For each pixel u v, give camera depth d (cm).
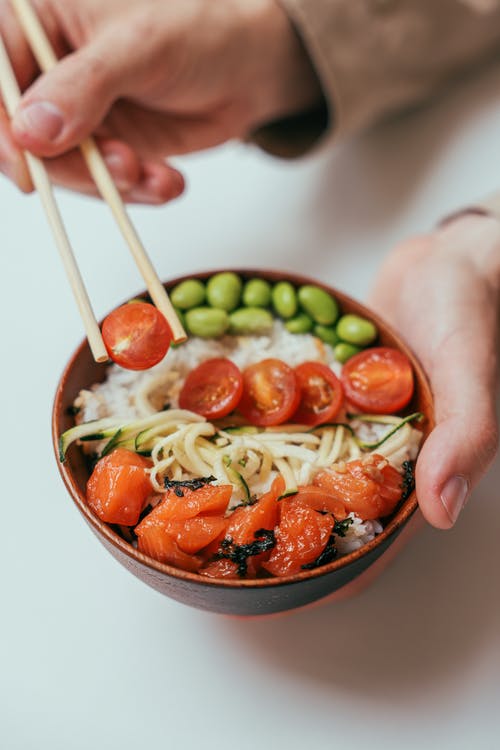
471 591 46
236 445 39
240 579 37
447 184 58
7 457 49
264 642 44
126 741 42
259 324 44
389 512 39
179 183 51
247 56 53
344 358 44
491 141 60
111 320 39
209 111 55
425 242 50
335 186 59
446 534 47
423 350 45
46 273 55
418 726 43
